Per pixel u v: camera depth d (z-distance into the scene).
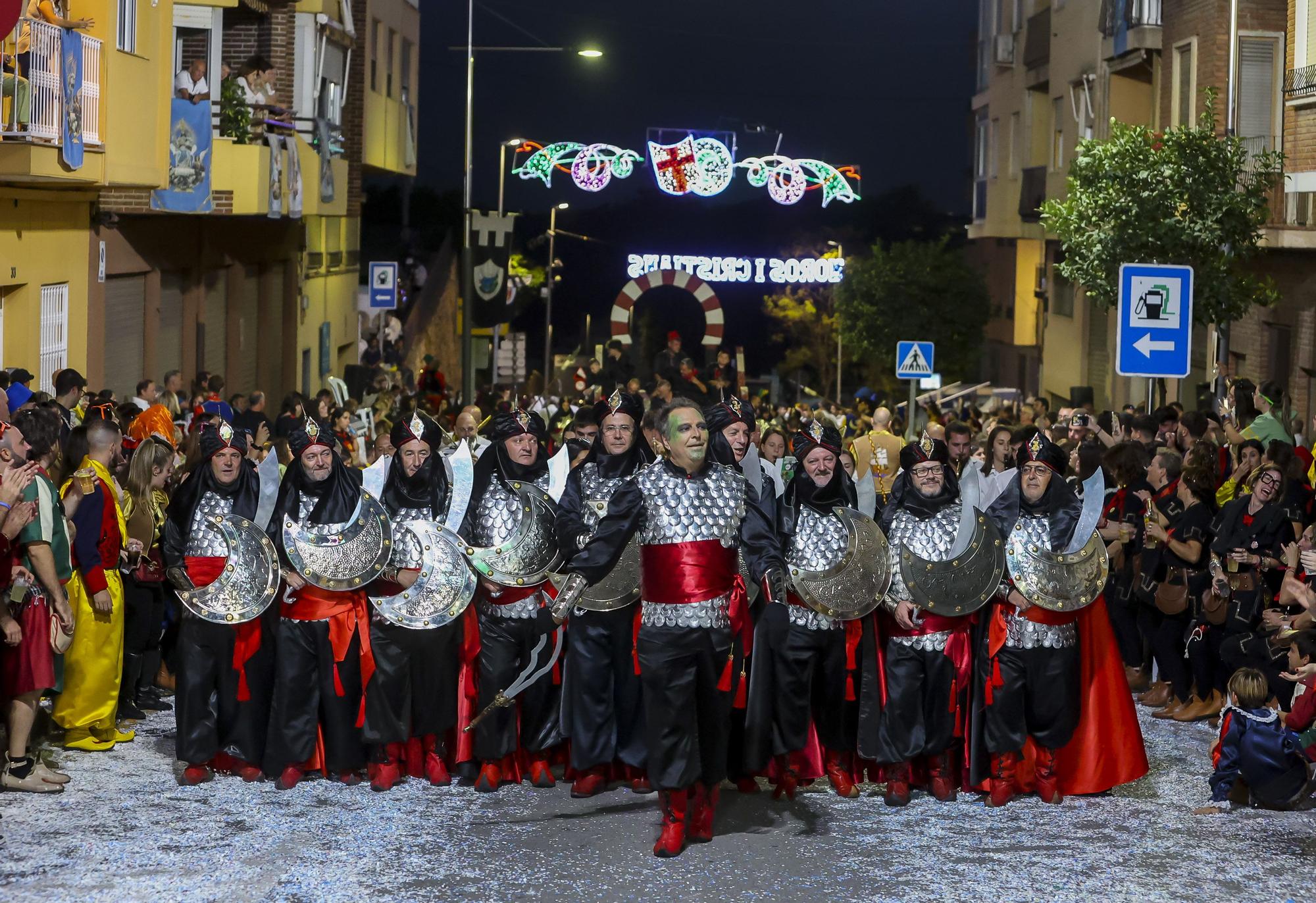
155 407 13.01
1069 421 15.77
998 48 41.31
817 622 8.38
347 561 8.50
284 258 31.31
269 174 23.72
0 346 17.50
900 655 8.42
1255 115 25.17
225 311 27.59
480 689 8.74
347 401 22.58
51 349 18.52
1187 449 13.27
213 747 8.72
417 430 8.82
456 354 55.00
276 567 8.56
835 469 8.45
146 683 10.87
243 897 6.80
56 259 18.55
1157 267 13.02
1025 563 8.33
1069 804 8.53
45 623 8.42
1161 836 7.91
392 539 8.59
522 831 7.89
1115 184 20.97
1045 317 39.47
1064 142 35.56
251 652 8.65
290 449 8.66
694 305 89.81
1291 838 7.88
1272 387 14.70
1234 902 6.90
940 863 7.42
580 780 8.61
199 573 8.57
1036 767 8.61
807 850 7.61
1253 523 10.15
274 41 28.27
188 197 20.91
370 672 8.57
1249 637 10.03
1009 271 50.53
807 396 60.03
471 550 8.60
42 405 9.95
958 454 13.08
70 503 9.14
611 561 7.57
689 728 7.49
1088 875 7.25
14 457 8.00
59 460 8.99
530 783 8.89
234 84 23.66
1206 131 20.78
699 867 7.32
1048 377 38.88
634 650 8.47
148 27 19.67
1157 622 11.33
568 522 8.25
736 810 8.39
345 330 38.84
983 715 8.48
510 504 8.72
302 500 8.63
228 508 8.69
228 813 8.13
